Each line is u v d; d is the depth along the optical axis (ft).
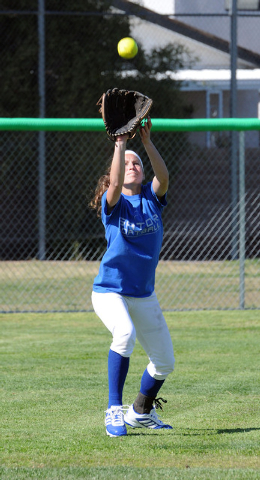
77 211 142.20
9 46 143.02
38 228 142.31
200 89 181.88
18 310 98.94
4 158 144.66
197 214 151.02
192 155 150.41
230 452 40.40
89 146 142.31
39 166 127.65
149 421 45.83
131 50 74.54
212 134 154.61
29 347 75.72
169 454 40.04
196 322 91.25
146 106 41.78
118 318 42.57
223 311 99.25
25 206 145.59
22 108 143.43
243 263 100.58
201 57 177.88
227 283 116.98
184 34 172.65
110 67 147.33
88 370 64.85
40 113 142.10
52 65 145.07
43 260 128.36
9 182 144.46
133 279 43.37
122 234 42.86
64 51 144.97
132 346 42.80
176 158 147.33
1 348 75.20
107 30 146.61
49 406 52.03
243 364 67.31
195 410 50.83
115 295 43.45
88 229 142.82
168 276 122.11
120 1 150.10
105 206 43.24
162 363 44.45
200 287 114.21
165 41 170.71
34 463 38.45
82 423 47.29
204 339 80.18
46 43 144.05
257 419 48.21
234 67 142.20
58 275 125.08
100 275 44.16
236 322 91.15
